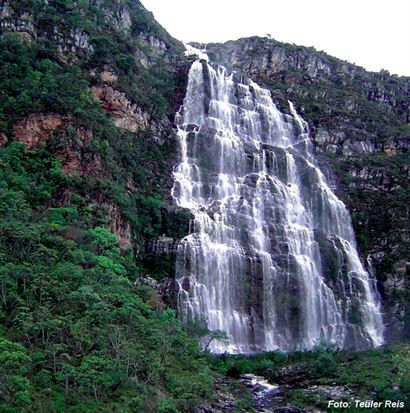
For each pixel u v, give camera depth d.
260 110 95.56
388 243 85.94
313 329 71.81
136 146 75.50
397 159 98.81
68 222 55.88
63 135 63.59
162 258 66.19
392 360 53.97
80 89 69.69
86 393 36.03
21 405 32.53
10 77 66.50
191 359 47.12
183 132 83.19
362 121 105.06
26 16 72.69
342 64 120.69
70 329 39.06
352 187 92.81
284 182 84.94
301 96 108.56
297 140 97.44
